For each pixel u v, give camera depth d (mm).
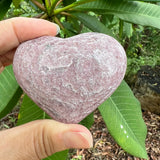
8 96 148
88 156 393
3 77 151
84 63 101
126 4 177
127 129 163
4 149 114
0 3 163
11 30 124
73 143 107
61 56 102
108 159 392
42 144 113
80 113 108
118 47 112
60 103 103
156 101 472
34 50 105
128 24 272
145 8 177
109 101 164
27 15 256
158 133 446
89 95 103
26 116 163
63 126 110
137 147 159
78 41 107
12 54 148
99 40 108
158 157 402
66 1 196
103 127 453
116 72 107
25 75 103
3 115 176
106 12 174
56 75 100
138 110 169
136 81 505
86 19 165
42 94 103
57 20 163
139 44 524
